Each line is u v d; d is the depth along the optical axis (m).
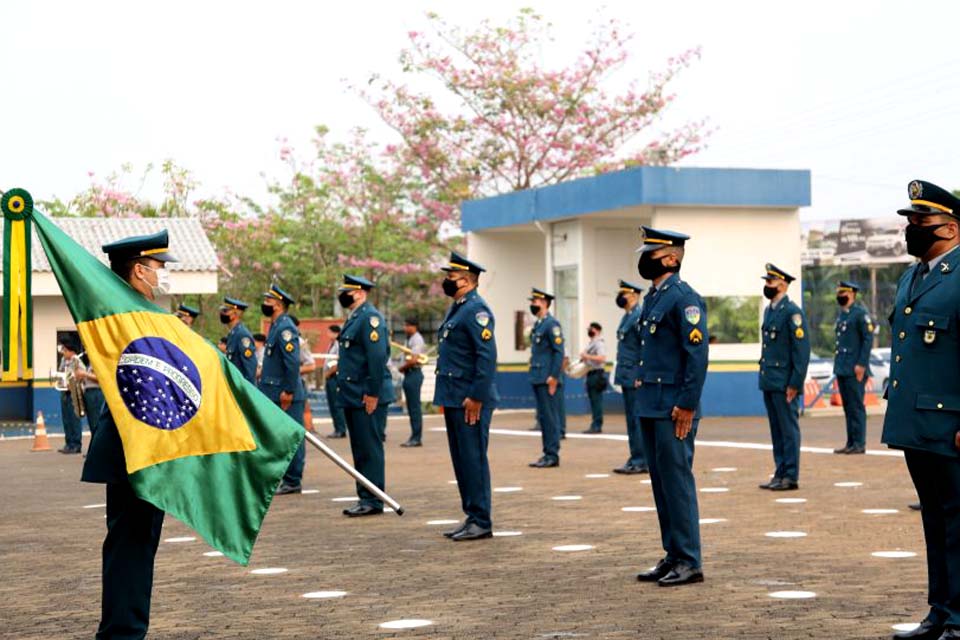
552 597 8.38
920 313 7.08
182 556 10.59
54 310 29.08
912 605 7.86
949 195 7.14
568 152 40.28
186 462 6.60
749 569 9.20
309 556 10.34
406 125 39.94
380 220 40.88
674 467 8.75
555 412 17.48
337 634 7.47
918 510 12.19
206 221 39.88
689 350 8.66
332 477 16.86
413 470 17.48
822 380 29.14
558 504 13.26
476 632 7.39
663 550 10.19
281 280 40.75
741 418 26.47
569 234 29.41
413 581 9.11
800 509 12.42
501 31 39.81
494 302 32.62
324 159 41.34
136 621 6.66
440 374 11.21
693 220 26.59
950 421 6.90
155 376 6.61
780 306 14.23
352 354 12.71
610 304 29.03
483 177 40.62
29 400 30.55
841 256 46.84
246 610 8.26
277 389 15.00
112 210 39.00
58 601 8.78
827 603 7.96
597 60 40.12
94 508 14.31
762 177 26.69
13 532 12.38
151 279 6.98
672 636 7.14
